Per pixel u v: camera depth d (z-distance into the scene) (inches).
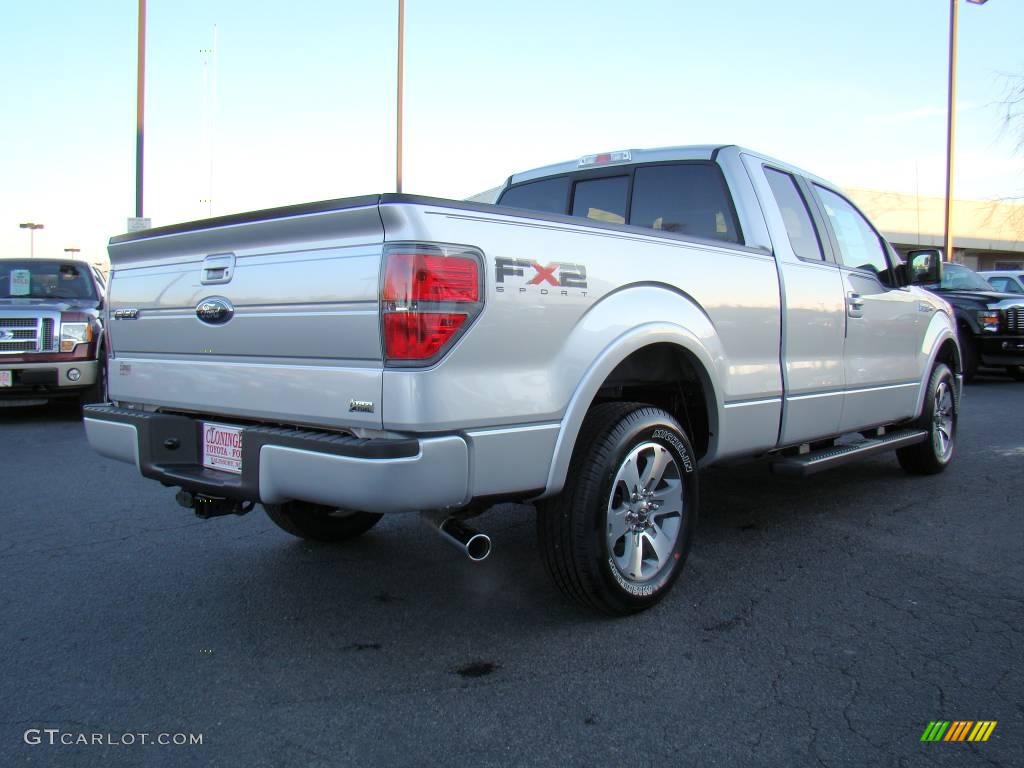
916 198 1239.5
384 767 96.9
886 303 211.2
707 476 250.7
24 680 118.6
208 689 116.0
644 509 138.9
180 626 138.0
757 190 177.5
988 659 124.3
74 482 241.8
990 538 185.5
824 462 179.9
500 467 115.8
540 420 120.6
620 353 130.4
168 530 193.5
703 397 162.6
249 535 189.6
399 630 136.0
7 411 401.1
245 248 126.3
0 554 175.3
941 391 245.9
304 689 115.8
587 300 126.9
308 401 117.0
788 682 117.2
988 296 508.1
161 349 142.6
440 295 107.7
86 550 178.4
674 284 143.3
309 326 116.3
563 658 125.0
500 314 114.4
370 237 109.8
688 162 186.4
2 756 99.0
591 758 98.6
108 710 110.1
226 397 129.6
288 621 140.0
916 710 109.6
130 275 149.2
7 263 395.5
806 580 158.7
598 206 205.6
